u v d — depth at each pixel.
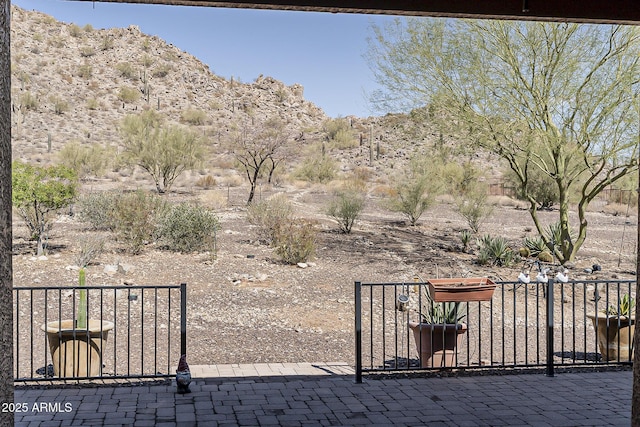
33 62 87.50
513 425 5.61
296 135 74.12
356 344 6.94
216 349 8.45
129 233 15.51
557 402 6.27
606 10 5.41
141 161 32.84
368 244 18.14
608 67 13.55
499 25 13.87
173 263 14.29
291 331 9.46
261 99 99.12
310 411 5.92
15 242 16.33
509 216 27.95
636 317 3.76
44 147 59.38
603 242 20.34
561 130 14.41
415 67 14.64
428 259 16.09
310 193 36.78
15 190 14.02
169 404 6.06
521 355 8.33
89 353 6.77
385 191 38.09
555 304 11.78
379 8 5.14
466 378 7.12
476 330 9.72
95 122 73.75
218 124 80.06
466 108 14.47
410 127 15.77
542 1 5.32
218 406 6.02
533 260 16.39
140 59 98.75
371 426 5.54
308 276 13.55
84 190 31.75
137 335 9.01
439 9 5.21
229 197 31.73
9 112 3.32
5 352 3.29
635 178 15.84
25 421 5.51
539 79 14.02
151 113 35.62
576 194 25.06
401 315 10.62
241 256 15.36
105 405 5.98
